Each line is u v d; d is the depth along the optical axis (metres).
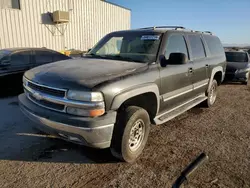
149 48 3.45
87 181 2.47
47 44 13.34
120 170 2.71
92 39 16.64
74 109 2.36
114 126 2.60
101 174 2.62
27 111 2.78
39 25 12.70
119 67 2.91
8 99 5.92
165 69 3.33
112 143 2.63
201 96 5.04
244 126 4.40
